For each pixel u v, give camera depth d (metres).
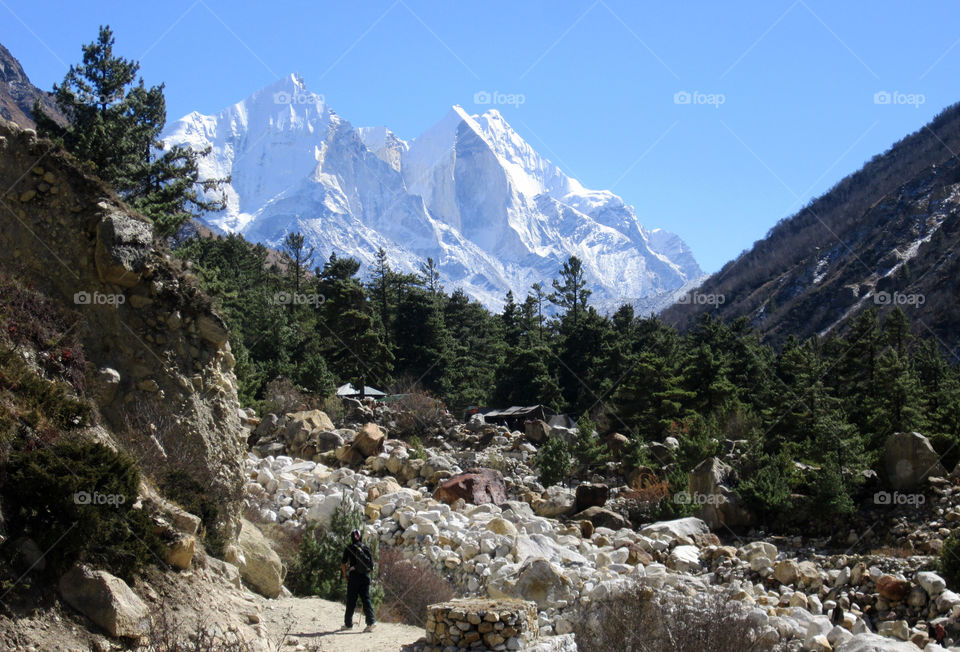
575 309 102.75
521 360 67.00
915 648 14.84
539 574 18.61
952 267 160.50
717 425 40.19
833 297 187.12
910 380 42.56
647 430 46.22
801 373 50.50
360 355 62.53
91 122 37.97
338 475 28.83
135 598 11.15
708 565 22.03
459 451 40.78
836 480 26.95
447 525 23.64
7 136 15.41
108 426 14.22
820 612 18.53
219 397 16.59
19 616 9.91
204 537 14.55
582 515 28.20
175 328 15.96
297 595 17.89
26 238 15.02
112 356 15.06
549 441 36.41
